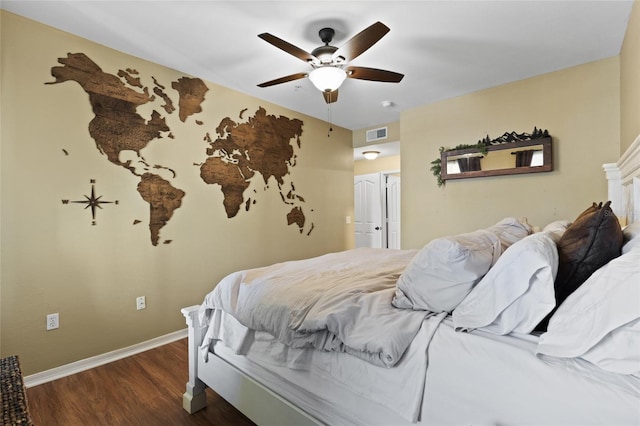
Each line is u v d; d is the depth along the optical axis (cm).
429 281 119
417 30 235
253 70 300
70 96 236
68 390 211
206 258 321
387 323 117
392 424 110
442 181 378
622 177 236
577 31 237
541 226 314
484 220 351
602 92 282
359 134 501
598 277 89
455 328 107
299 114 425
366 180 620
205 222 321
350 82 328
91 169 245
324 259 239
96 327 248
